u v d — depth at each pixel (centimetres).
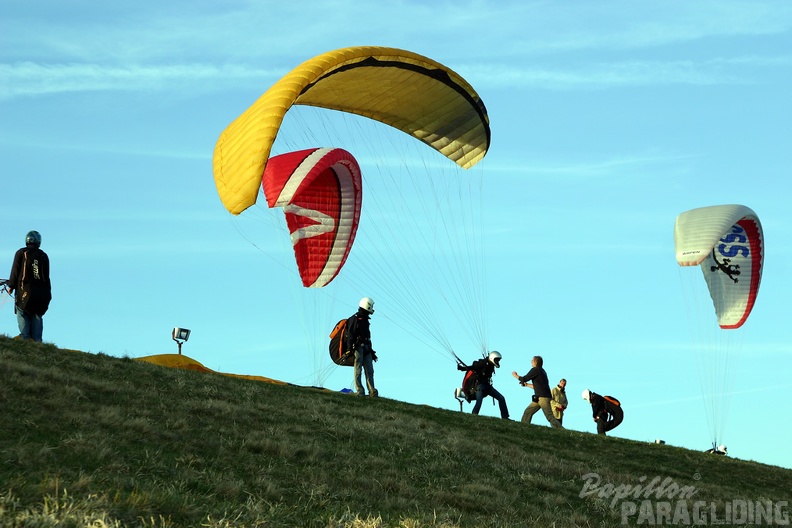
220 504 1195
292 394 2273
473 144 2969
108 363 2070
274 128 2270
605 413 2948
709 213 3500
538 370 2831
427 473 1711
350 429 1916
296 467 1538
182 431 1588
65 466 1250
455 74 2688
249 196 2223
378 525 1205
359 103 2836
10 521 932
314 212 3225
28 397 1555
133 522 1034
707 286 3847
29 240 2219
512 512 1550
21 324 2200
